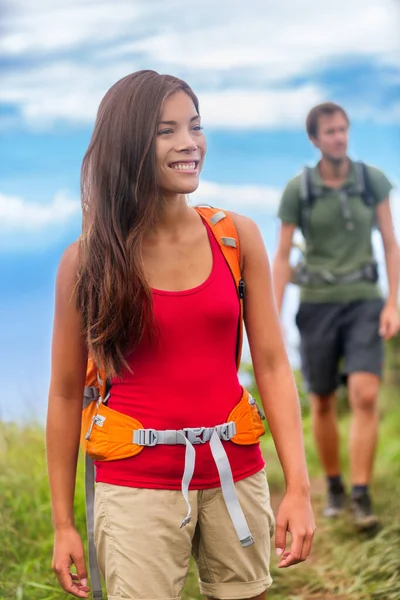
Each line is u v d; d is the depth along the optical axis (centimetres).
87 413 364
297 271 689
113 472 341
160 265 345
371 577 552
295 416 355
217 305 342
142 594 333
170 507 338
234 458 346
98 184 345
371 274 677
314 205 674
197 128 347
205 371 342
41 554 544
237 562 348
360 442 651
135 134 338
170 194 345
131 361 342
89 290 342
